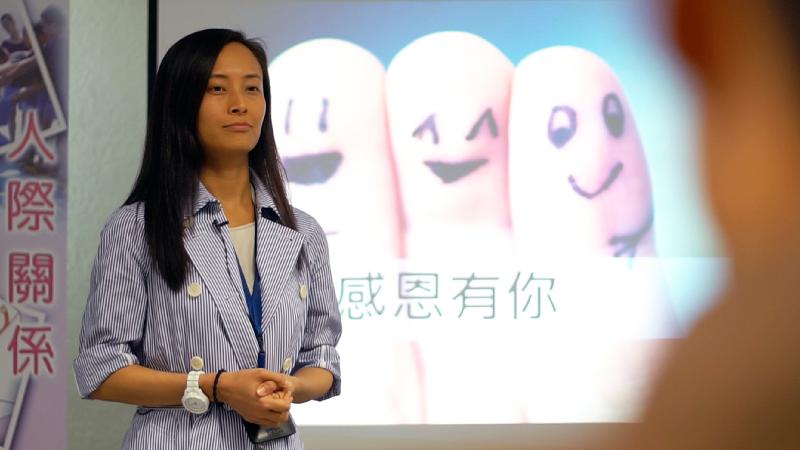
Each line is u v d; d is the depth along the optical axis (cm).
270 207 307
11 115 551
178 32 552
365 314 555
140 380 278
